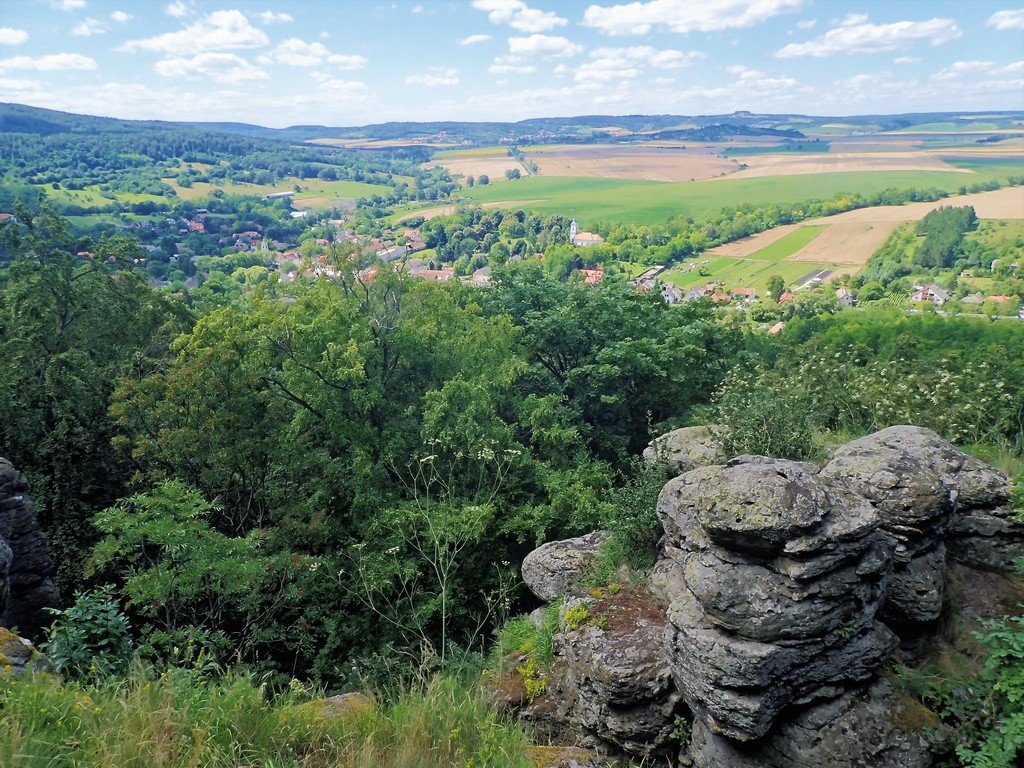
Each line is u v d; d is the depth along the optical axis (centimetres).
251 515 1550
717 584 618
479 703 617
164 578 1025
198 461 1468
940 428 1069
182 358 1568
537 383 2405
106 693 508
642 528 869
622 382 2220
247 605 1166
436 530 1320
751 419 934
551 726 767
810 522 595
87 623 634
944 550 715
